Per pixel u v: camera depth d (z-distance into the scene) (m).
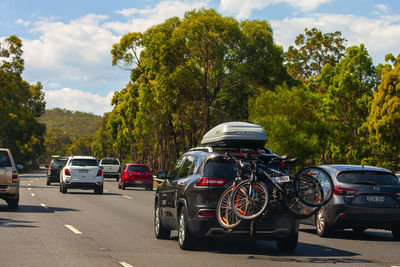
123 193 33.25
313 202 9.95
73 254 10.09
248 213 10.01
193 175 10.85
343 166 14.94
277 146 43.19
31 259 9.40
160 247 11.38
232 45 49.75
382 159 49.53
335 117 58.25
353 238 14.41
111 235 13.25
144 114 57.59
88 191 34.59
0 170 18.80
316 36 80.06
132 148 104.31
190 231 10.62
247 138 11.33
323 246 12.36
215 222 10.27
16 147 108.00
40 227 14.35
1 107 89.12
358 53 57.25
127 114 88.06
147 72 60.50
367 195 14.03
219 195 10.32
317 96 48.16
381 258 10.53
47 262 9.14
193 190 10.52
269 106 47.00
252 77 52.41
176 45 50.62
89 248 10.96
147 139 81.06
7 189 18.80
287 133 43.81
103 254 10.23
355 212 13.93
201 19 48.38
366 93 56.84
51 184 43.38
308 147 44.06
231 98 54.28
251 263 9.49
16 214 17.83
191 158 11.59
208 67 51.03
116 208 21.59
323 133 49.00
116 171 57.00
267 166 10.45
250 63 50.97
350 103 58.50
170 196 11.96
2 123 96.62
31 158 138.88
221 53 48.47
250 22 51.53
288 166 10.65
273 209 10.27
